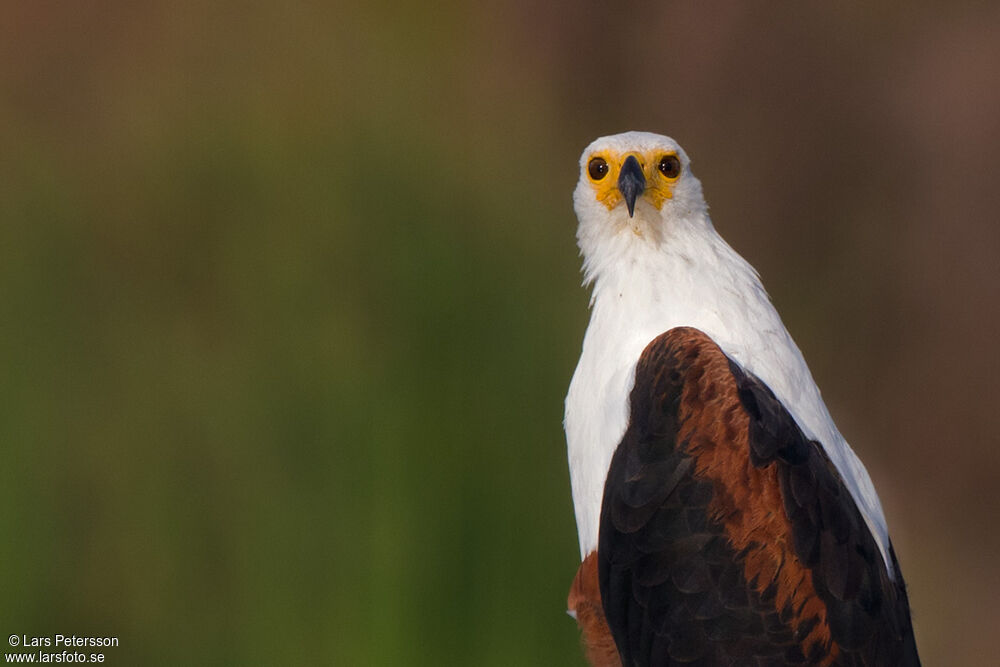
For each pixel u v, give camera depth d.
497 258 15.02
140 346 14.57
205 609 12.58
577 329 14.32
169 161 16.91
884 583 7.49
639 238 8.44
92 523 13.23
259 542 12.64
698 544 7.33
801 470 7.37
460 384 13.23
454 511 12.29
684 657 7.30
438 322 13.91
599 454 8.02
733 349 8.09
